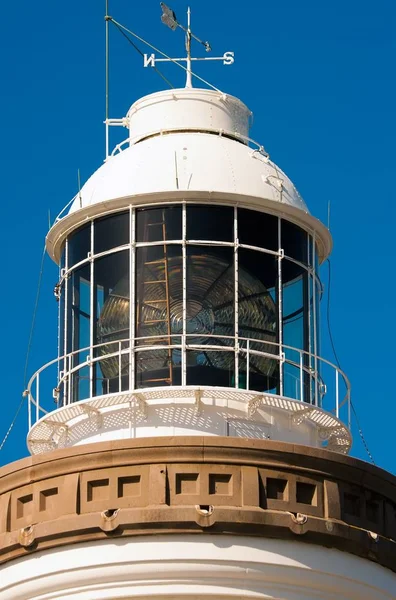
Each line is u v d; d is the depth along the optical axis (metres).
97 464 54.53
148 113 61.47
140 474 54.16
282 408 56.94
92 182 60.09
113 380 57.41
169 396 56.09
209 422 56.03
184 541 53.25
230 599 53.28
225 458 54.16
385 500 56.25
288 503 54.31
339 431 58.22
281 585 53.59
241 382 57.12
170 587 53.19
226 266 58.28
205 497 53.81
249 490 53.97
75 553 53.84
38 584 54.12
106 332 58.22
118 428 56.31
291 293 59.16
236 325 57.72
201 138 60.22
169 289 57.91
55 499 54.84
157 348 57.12
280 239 59.22
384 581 55.22
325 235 60.47
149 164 59.22
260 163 59.91
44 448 58.28
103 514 53.75
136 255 58.38
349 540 54.47
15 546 54.62
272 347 58.03
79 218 59.44
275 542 53.75
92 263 59.12
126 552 53.34
